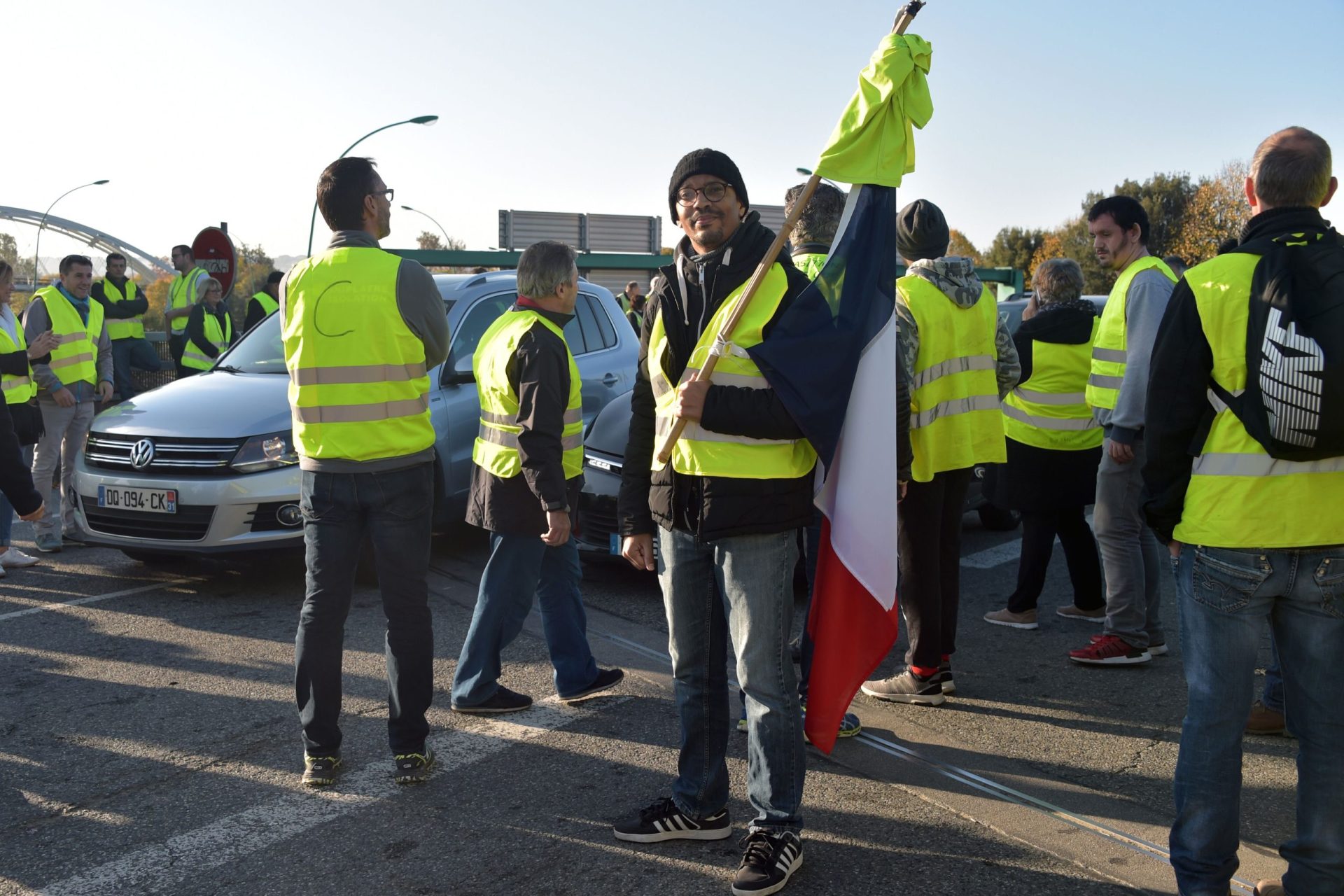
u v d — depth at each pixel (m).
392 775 3.62
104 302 11.73
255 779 3.59
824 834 3.20
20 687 4.44
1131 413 4.34
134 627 5.26
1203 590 2.54
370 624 5.30
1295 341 2.30
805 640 4.05
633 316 15.45
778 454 2.81
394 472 3.46
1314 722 2.50
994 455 4.26
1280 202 2.48
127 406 6.17
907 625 4.27
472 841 3.17
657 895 2.87
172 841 3.17
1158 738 3.94
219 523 5.57
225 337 11.19
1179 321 2.53
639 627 5.30
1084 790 3.50
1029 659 4.87
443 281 7.07
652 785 3.55
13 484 3.87
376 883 2.94
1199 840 2.58
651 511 3.07
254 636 5.12
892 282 2.94
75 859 3.07
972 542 7.45
